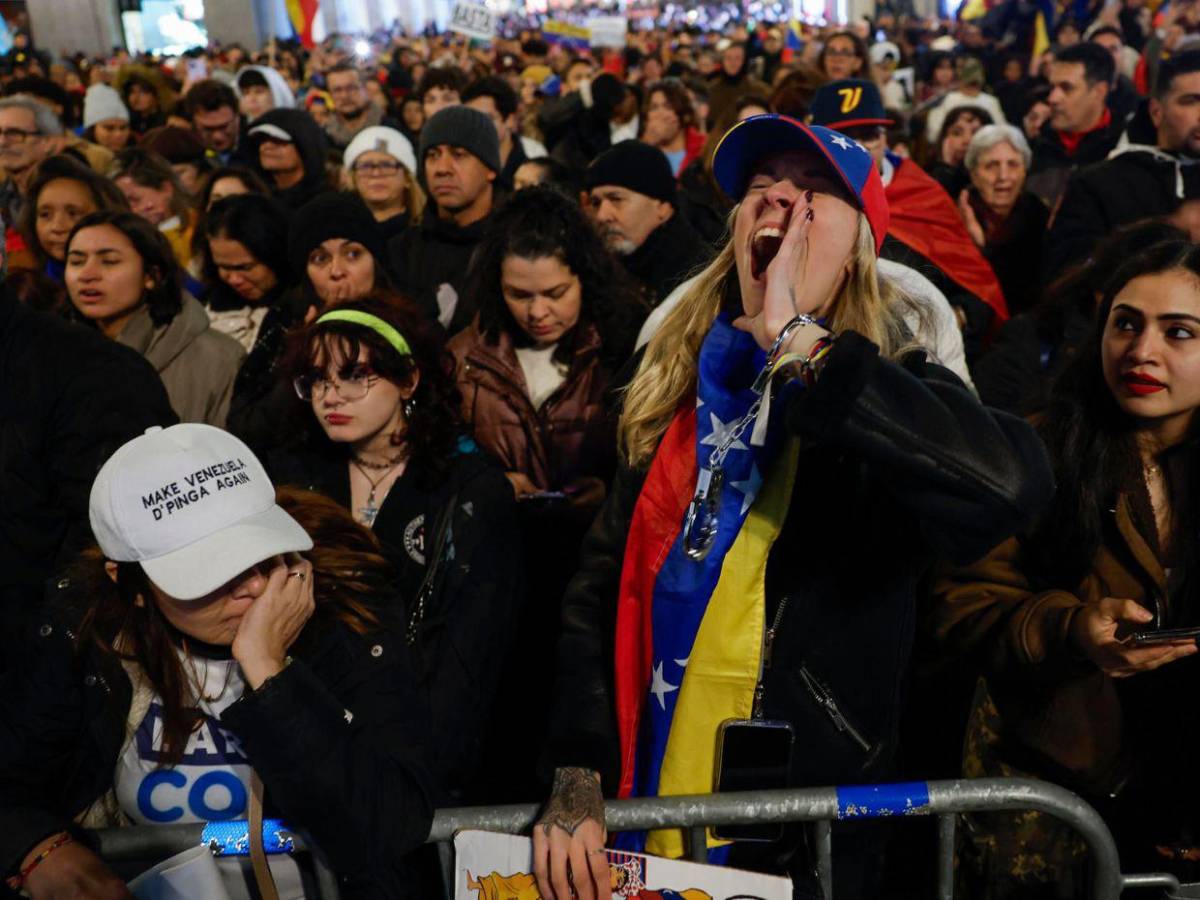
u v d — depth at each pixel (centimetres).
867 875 183
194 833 171
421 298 445
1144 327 189
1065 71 668
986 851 204
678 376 179
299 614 166
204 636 168
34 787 176
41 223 415
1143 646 173
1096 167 457
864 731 168
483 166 467
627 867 166
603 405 308
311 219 364
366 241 365
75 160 423
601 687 184
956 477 143
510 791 283
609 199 420
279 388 267
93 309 346
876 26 2144
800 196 159
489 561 234
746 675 164
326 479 251
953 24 2238
